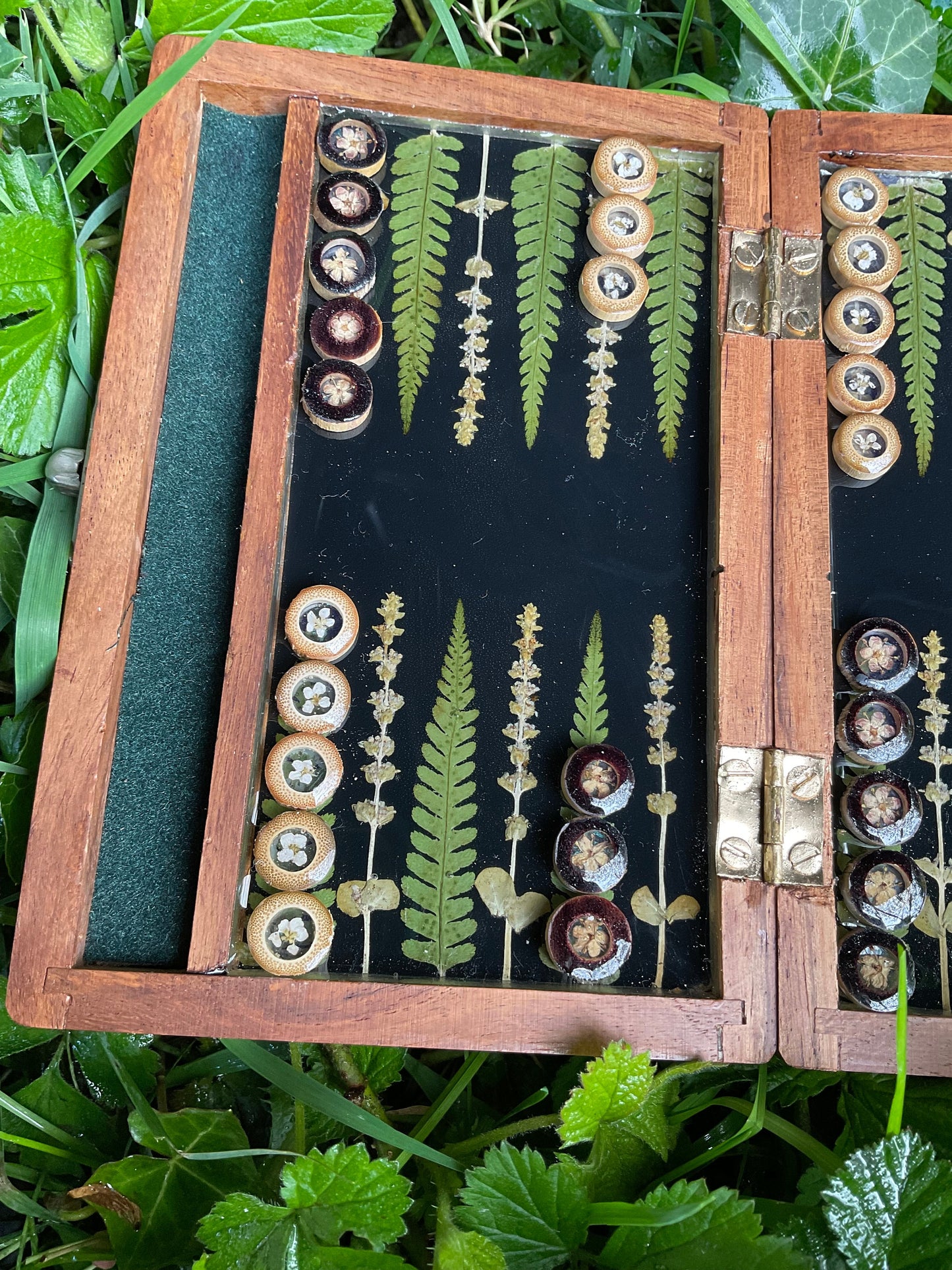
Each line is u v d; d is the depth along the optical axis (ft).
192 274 0.73
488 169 0.77
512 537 0.72
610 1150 0.65
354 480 0.72
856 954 0.64
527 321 0.75
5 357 0.76
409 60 0.99
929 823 0.70
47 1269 0.70
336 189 0.73
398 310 0.74
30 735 0.75
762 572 0.68
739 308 0.72
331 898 0.66
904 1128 0.67
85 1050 0.72
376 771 0.68
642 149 0.74
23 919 0.61
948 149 0.75
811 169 0.74
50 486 0.77
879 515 0.74
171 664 0.69
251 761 0.64
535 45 1.00
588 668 0.70
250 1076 0.76
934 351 0.77
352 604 0.68
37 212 0.78
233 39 0.83
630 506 0.73
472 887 0.66
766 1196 0.73
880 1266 0.57
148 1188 0.66
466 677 0.70
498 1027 0.61
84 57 0.84
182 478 0.71
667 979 0.65
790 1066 0.66
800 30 0.86
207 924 0.61
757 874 0.64
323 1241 0.59
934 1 0.88
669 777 0.69
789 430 0.70
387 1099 0.78
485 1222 0.61
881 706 0.69
